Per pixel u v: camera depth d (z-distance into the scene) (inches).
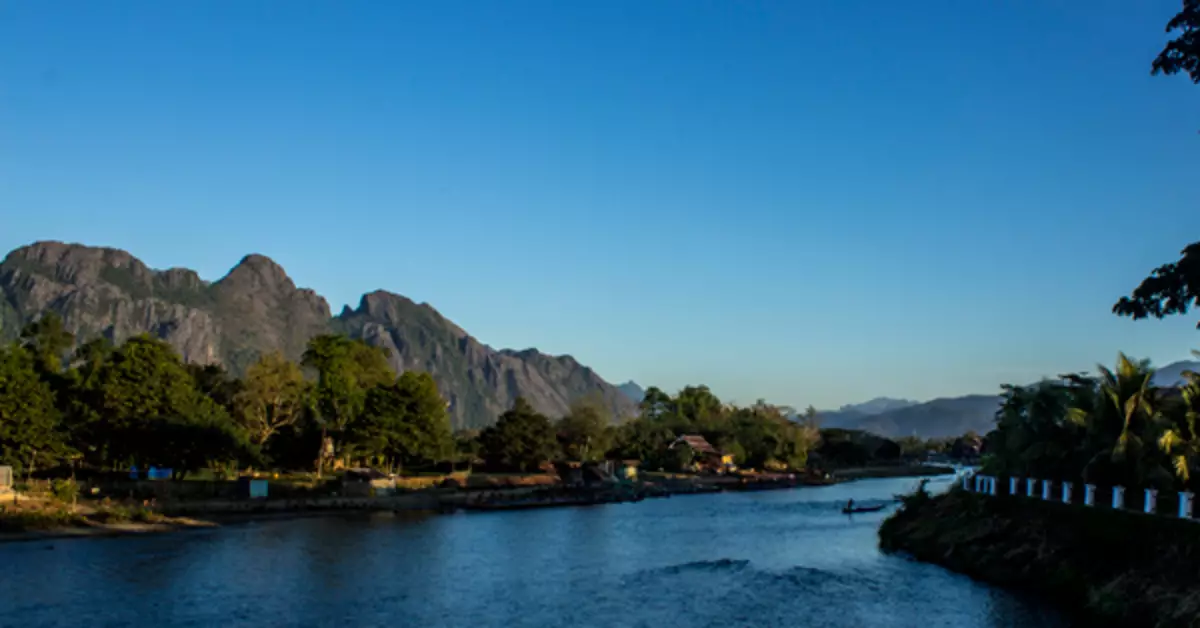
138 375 3865.7
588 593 1977.1
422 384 5319.9
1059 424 2349.9
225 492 3799.2
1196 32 1191.6
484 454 6171.3
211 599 1852.9
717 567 2354.8
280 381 5344.5
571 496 4884.4
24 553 2399.1
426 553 2615.7
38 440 3245.6
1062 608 1755.7
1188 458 1852.9
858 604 1844.2
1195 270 1198.9
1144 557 1649.9
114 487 3513.8
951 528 2517.2
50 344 5068.9
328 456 5329.7
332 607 1798.7
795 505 4771.2
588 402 7440.9
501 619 1716.3
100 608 1747.0
